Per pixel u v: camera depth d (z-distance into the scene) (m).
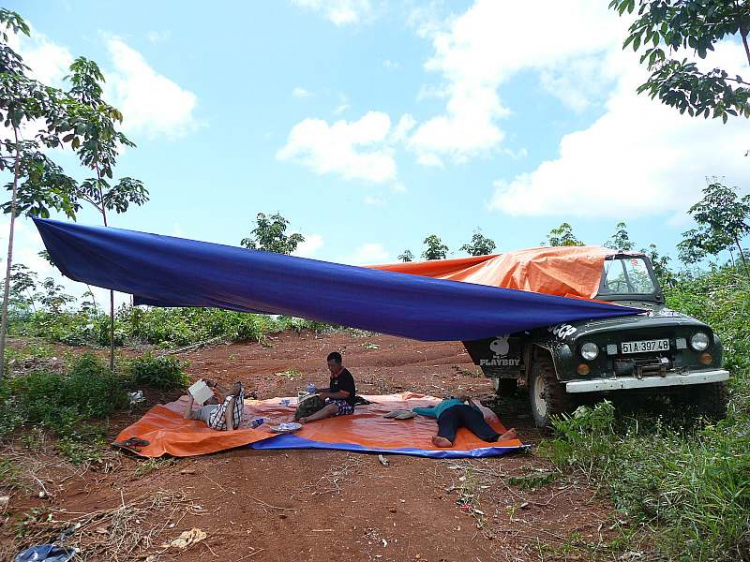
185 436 5.66
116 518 4.04
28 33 7.03
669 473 4.01
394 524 3.98
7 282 6.85
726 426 4.88
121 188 9.00
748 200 15.09
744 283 11.79
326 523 3.99
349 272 6.23
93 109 7.40
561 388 5.90
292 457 5.45
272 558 3.51
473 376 10.54
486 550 3.62
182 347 14.94
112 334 8.84
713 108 5.77
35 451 5.23
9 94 6.47
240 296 6.40
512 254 7.36
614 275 6.97
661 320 5.76
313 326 18.73
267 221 24.03
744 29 5.32
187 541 3.72
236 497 4.45
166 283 6.61
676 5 5.45
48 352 10.59
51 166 7.55
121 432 5.95
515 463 5.25
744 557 3.15
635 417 5.64
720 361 5.67
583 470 4.65
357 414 7.02
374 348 15.15
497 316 6.25
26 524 3.93
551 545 3.65
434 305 6.28
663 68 5.89
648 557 3.39
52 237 6.10
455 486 4.69
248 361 12.99
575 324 6.11
